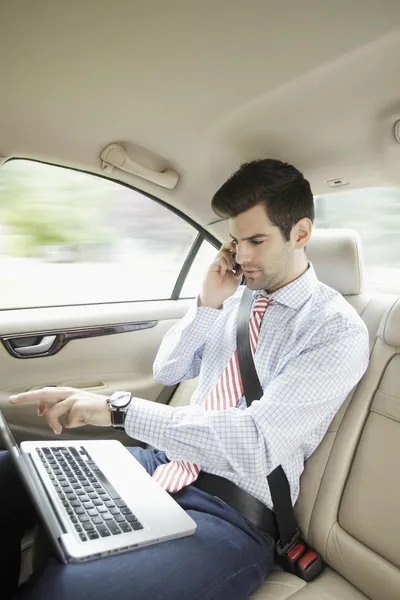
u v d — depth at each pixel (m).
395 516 1.08
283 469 1.18
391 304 1.36
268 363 1.27
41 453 1.25
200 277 2.02
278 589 1.08
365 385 1.26
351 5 0.91
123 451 1.35
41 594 0.84
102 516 1.03
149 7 0.95
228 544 1.04
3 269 1.74
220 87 1.18
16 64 1.10
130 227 1.85
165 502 1.12
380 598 1.06
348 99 1.17
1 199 1.59
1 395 1.60
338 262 1.49
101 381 1.78
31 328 1.64
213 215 1.75
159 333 1.90
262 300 1.33
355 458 1.20
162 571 0.92
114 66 1.12
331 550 1.16
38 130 1.29
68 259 1.82
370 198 1.55
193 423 1.08
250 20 0.97
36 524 1.19
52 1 0.95
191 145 1.42
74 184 1.56
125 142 1.39
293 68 1.09
